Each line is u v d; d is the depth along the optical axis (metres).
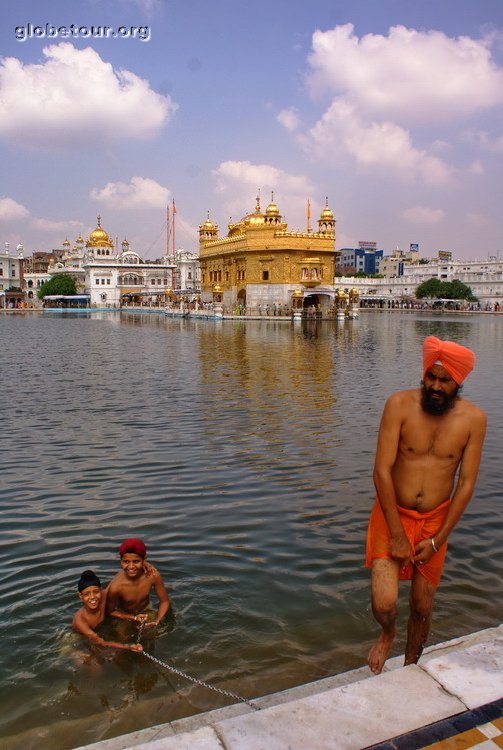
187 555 6.39
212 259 83.38
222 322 65.88
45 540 6.81
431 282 110.31
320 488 8.56
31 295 134.00
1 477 9.13
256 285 72.75
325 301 73.81
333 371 22.02
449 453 3.99
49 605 5.39
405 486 4.09
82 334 45.72
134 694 4.27
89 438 11.55
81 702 4.20
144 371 21.97
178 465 9.70
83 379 19.80
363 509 7.75
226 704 4.16
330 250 72.25
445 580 5.84
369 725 3.12
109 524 7.26
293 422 12.96
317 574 5.96
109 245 122.75
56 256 162.88
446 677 3.47
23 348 32.53
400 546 3.95
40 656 4.69
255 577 5.90
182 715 4.07
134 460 10.01
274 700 3.99
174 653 4.72
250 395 16.52
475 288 116.62
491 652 3.73
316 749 2.96
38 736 3.89
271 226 70.81
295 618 5.18
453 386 3.94
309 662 4.61
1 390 17.44
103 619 5.15
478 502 8.01
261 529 7.07
